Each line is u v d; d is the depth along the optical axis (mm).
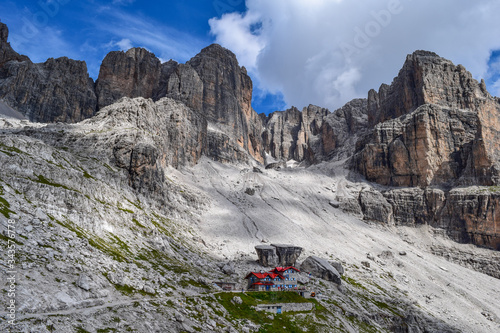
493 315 174625
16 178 107562
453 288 199875
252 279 131375
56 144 177875
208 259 159125
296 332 101375
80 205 120500
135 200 175250
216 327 83062
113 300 73812
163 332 70250
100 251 97375
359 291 168750
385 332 135625
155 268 112000
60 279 69062
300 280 150500
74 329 56375
